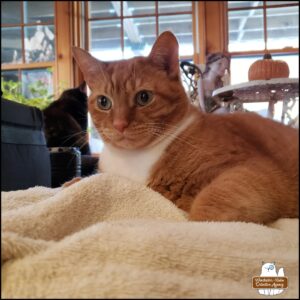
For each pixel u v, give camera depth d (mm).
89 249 492
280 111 863
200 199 756
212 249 523
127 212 744
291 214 806
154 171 888
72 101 2291
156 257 493
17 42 2594
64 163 1427
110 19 2195
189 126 907
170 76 944
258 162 822
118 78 922
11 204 745
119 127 880
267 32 1310
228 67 1015
